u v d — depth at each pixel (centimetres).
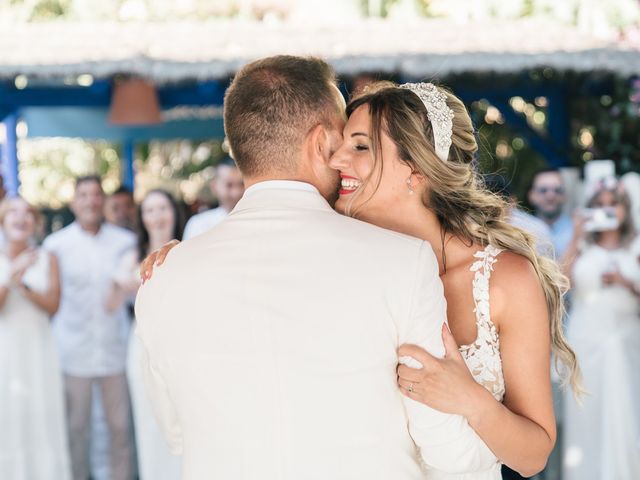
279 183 197
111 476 523
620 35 710
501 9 865
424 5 901
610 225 494
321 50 618
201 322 190
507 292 220
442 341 191
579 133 746
